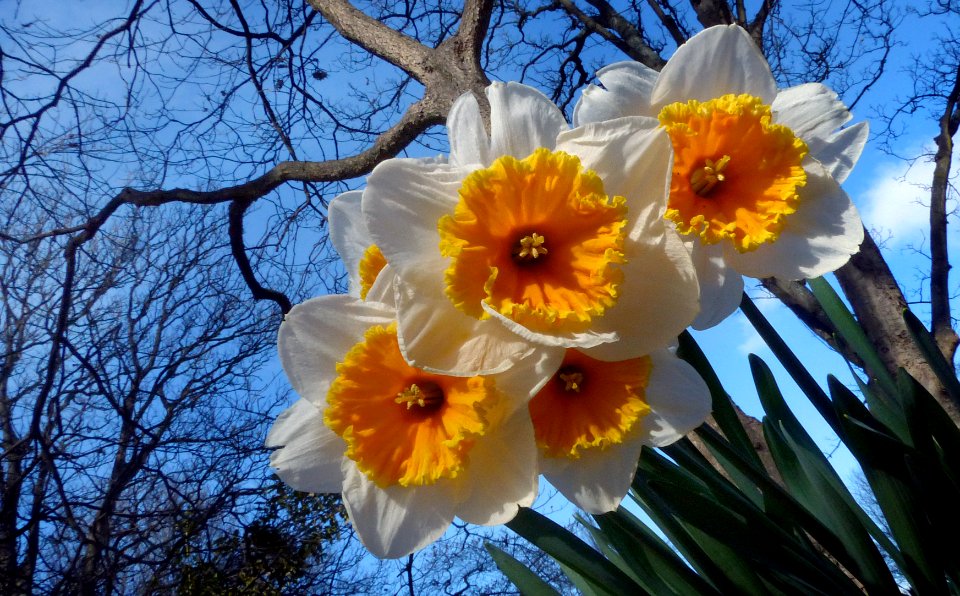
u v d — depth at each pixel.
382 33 0.82
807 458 0.28
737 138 0.26
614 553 0.34
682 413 0.23
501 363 0.22
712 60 0.26
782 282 0.68
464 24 0.77
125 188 0.97
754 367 0.31
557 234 0.24
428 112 0.78
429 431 0.24
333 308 0.24
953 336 0.64
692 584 0.26
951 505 0.26
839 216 0.25
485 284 0.22
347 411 0.23
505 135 0.25
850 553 0.26
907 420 0.26
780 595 0.29
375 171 0.23
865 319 0.52
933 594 0.25
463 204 0.23
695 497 0.24
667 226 0.23
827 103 0.27
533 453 0.23
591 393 0.24
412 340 0.22
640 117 0.23
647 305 0.22
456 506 0.23
